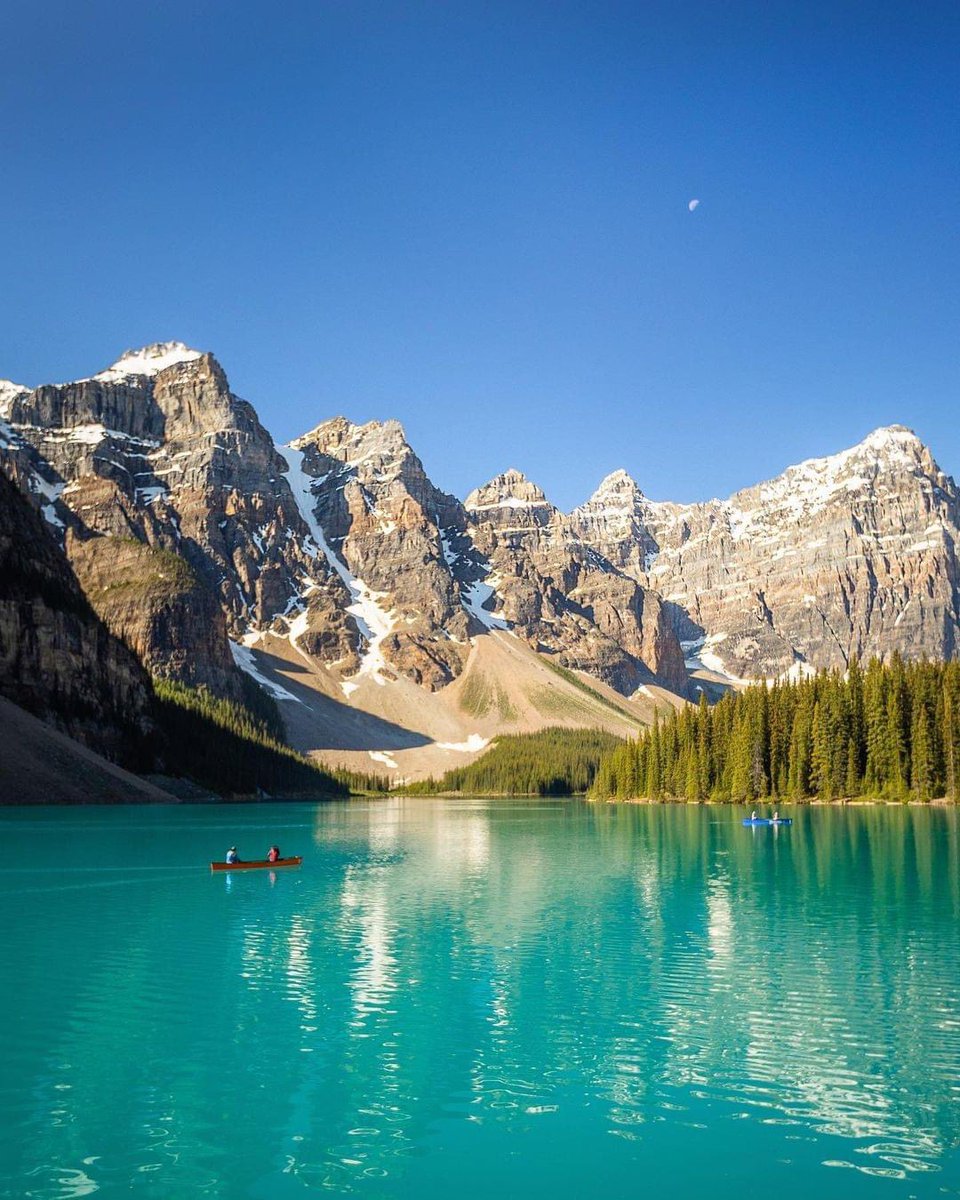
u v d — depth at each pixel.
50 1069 33.16
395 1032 37.16
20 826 132.38
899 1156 27.03
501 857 100.75
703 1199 24.73
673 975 45.56
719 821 154.38
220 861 93.69
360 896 71.38
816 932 55.50
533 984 43.97
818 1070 33.22
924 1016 39.00
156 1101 30.55
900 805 175.12
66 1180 25.45
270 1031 37.22
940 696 180.12
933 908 63.38
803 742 193.88
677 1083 32.12
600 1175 25.95
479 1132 28.52
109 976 45.59
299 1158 26.83
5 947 52.53
